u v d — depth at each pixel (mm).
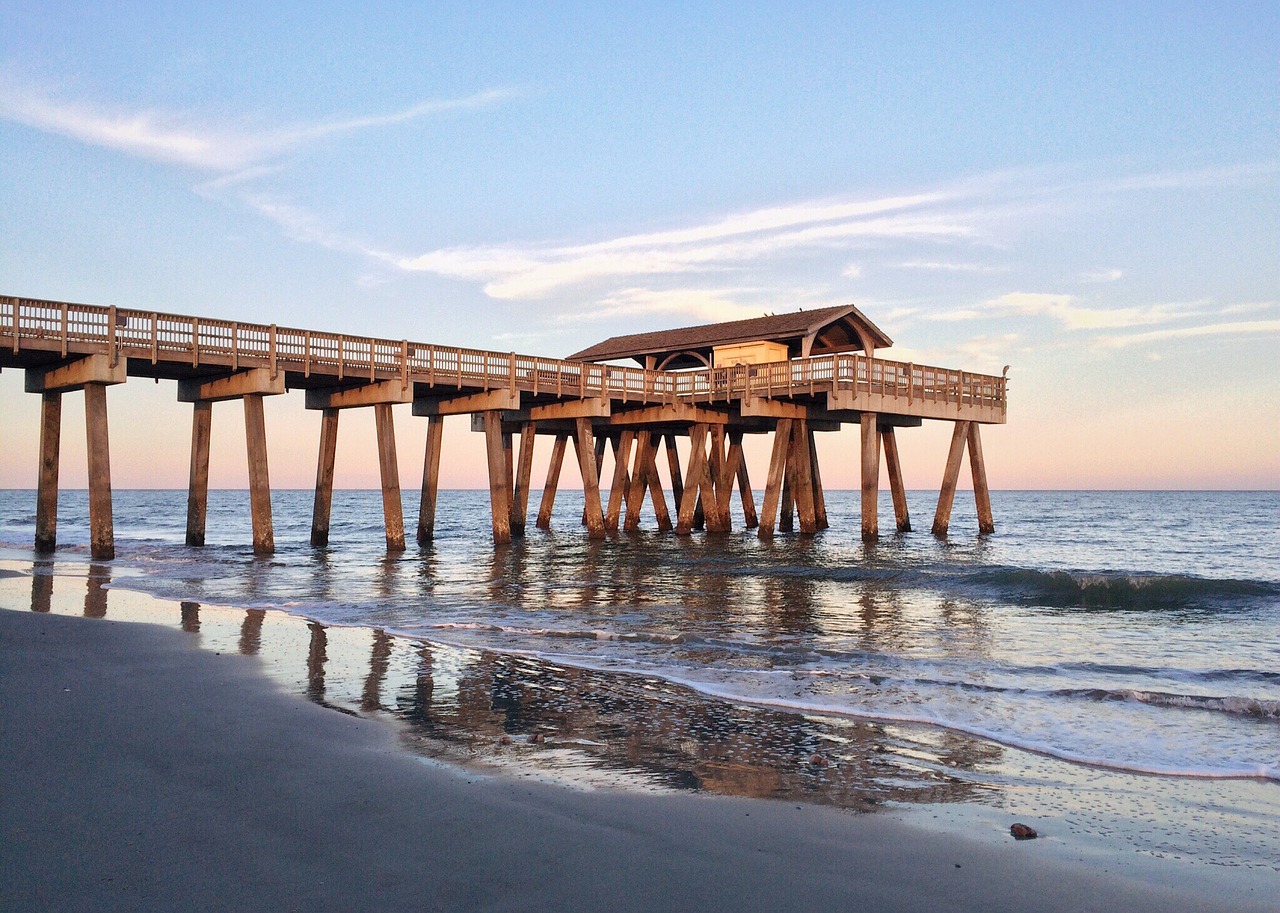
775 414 37062
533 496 150250
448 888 5867
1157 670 13609
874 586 24000
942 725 10383
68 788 7570
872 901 5902
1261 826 7402
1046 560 34406
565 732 9922
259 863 6168
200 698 10945
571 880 6059
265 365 27844
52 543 30234
